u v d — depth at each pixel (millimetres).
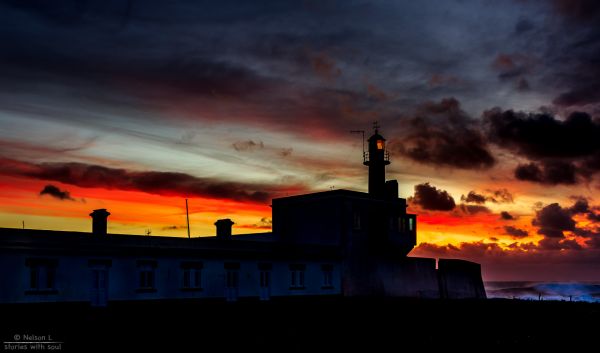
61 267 39625
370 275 63125
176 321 43219
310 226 64562
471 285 74875
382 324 48125
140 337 37312
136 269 43719
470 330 46875
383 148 70938
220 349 35781
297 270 56281
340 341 39875
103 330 38125
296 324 45938
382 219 65375
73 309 39750
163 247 46031
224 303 49219
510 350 39156
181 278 46562
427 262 69875
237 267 50750
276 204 68562
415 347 38844
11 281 37156
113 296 42125
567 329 49062
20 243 37812
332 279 59594
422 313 55281
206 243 49156
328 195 63281
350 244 61969
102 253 41875
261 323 45312
